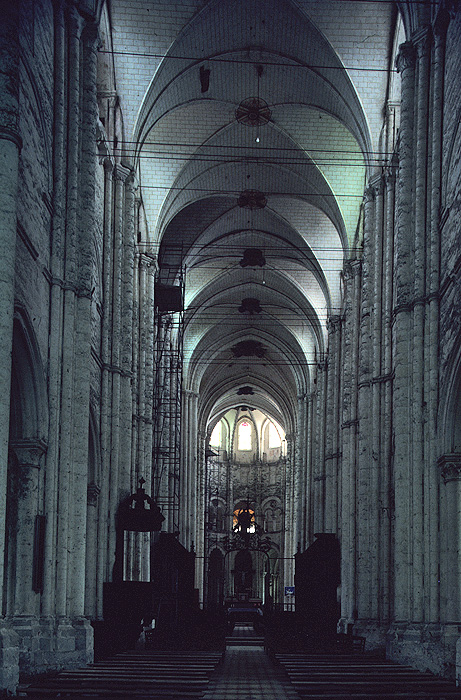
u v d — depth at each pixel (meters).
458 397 20.27
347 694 12.49
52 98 19.98
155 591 33.47
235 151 38.78
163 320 45.44
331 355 45.56
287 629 35.81
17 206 15.91
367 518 30.52
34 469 18.14
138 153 31.88
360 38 30.31
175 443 48.72
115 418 27.41
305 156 38.38
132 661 19.27
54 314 19.34
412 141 23.62
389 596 28.05
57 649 17.95
